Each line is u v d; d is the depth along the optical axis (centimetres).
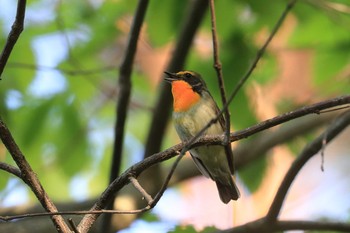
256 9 1048
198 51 1170
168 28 1070
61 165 1195
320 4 1036
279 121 620
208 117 955
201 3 1031
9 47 612
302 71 1327
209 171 974
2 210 1188
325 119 1255
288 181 936
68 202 1187
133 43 1001
